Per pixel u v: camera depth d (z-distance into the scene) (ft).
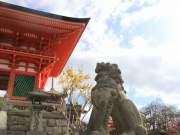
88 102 109.40
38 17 92.22
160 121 169.48
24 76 98.12
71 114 106.22
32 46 104.99
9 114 67.41
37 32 101.45
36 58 99.50
